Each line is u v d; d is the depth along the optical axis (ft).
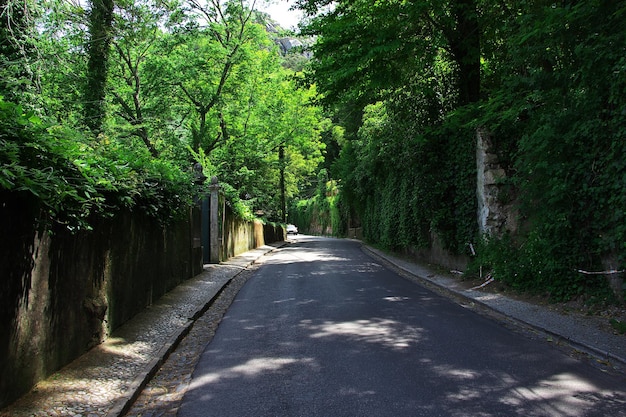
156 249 31.07
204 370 18.16
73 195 14.38
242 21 85.30
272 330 24.59
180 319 26.89
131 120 61.46
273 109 103.09
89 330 19.34
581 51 26.16
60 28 27.22
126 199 21.18
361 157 86.99
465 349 20.43
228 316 28.99
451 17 43.27
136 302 26.37
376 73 47.24
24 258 13.96
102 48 41.01
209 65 79.05
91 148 20.01
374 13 44.55
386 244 76.59
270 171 124.67
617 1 24.29
